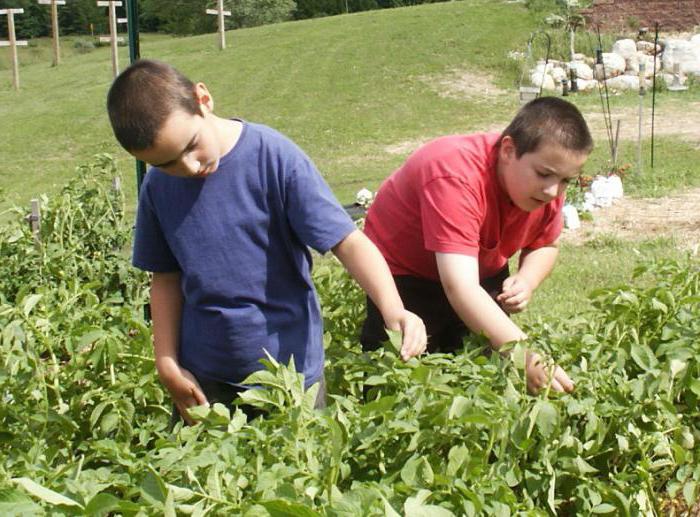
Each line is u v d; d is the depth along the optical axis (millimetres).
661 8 24859
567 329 3143
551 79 22391
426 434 2240
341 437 2031
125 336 3389
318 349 2918
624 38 24297
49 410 2854
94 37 45531
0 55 44094
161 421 3129
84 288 3592
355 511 1812
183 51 29344
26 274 5637
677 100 20547
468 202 2938
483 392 2350
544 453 2410
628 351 2967
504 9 27578
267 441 2133
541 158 2832
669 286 3365
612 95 21406
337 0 52969
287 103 21734
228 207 2654
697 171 12984
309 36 28234
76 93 24891
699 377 2834
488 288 3479
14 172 17188
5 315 3178
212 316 2748
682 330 3006
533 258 3422
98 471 2084
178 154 2395
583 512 2498
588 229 9727
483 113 20375
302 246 2789
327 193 2686
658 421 2664
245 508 1853
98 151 18594
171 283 2939
